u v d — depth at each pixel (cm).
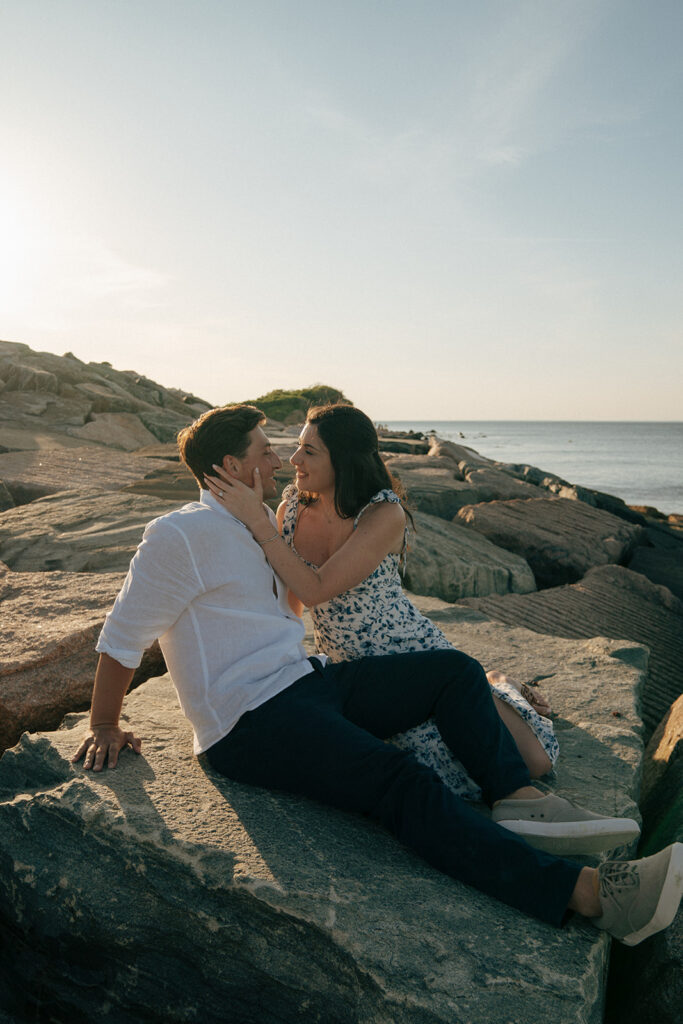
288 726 229
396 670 250
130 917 210
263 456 254
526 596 704
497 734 241
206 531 239
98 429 1436
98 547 568
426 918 196
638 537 1036
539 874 202
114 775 241
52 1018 223
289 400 3134
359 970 183
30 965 225
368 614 270
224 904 201
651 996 214
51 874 219
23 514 661
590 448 15275
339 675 253
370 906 197
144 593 235
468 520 945
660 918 189
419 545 712
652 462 10088
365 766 221
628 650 446
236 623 242
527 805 230
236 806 232
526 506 1034
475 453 2080
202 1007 205
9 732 340
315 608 279
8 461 990
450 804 213
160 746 266
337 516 274
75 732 269
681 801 285
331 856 216
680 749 338
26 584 462
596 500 1538
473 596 708
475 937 192
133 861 213
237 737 236
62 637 368
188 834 214
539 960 187
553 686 383
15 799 236
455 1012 173
